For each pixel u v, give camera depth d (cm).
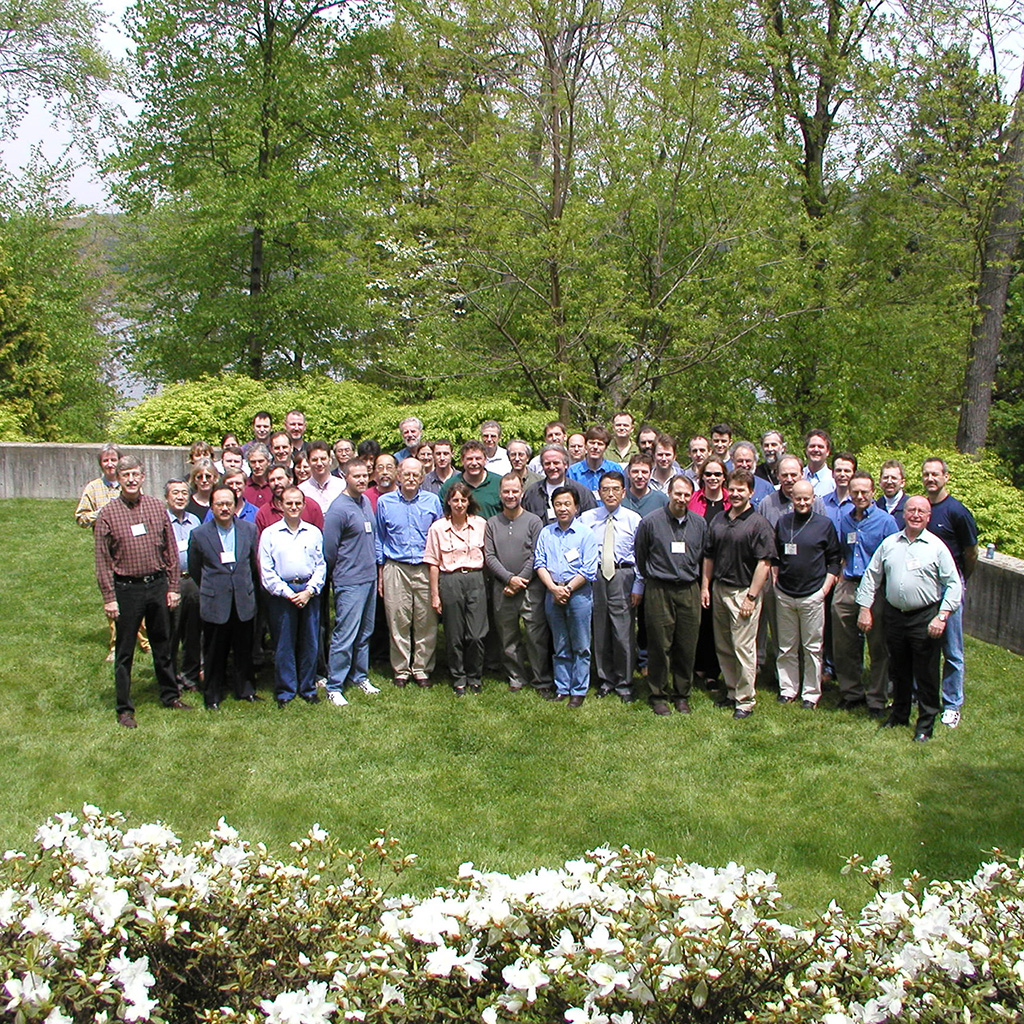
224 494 682
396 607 739
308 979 296
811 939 296
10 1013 259
